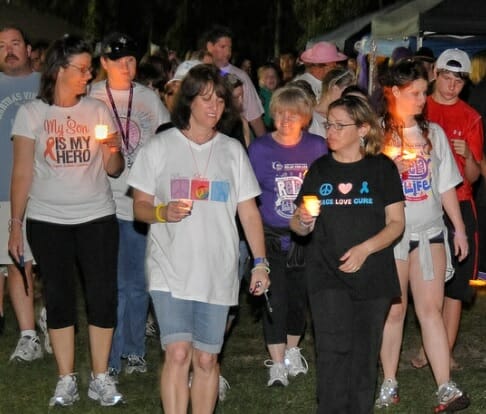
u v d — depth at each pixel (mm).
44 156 6438
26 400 6859
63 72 6367
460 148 7043
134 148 7160
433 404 6816
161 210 5383
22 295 7660
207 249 5492
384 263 5766
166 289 5484
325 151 7023
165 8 31641
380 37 13008
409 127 6398
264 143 7039
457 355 8109
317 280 5816
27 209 6559
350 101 5777
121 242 7207
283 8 33062
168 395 5492
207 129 5578
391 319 6598
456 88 7082
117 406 6707
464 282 7309
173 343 5469
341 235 5746
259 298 7238
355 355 5844
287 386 7164
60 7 27797
